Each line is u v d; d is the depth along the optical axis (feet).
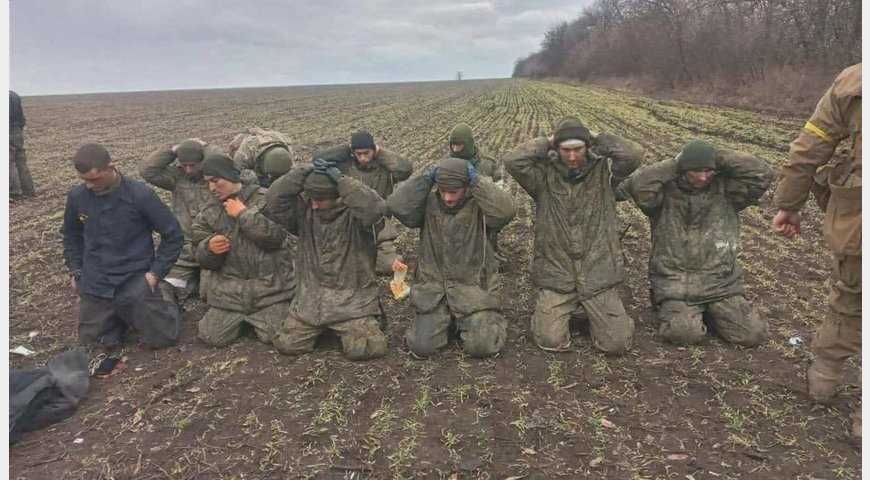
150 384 14.96
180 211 20.65
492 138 64.44
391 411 13.56
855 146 10.89
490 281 16.87
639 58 151.02
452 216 16.12
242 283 17.22
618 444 12.24
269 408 13.82
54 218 32.14
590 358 15.84
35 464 12.02
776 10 89.71
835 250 11.62
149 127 88.22
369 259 16.72
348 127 84.64
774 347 16.06
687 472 11.39
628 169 16.12
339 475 11.55
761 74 90.02
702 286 16.44
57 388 13.60
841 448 11.94
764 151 45.85
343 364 15.87
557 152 16.03
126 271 16.22
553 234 16.56
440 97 159.12
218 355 16.53
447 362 15.88
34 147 63.36
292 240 20.95
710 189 16.34
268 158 19.44
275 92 233.35
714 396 13.85
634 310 18.93
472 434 12.70
